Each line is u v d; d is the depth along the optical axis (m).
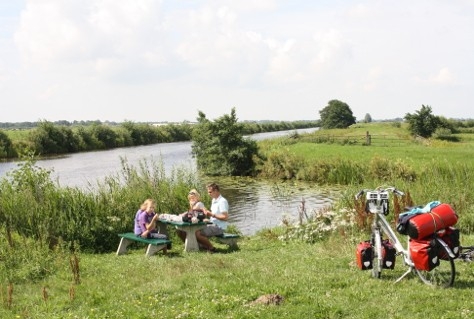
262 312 7.24
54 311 8.16
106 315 7.67
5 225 13.20
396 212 13.98
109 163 58.00
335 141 62.50
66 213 14.26
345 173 39.28
